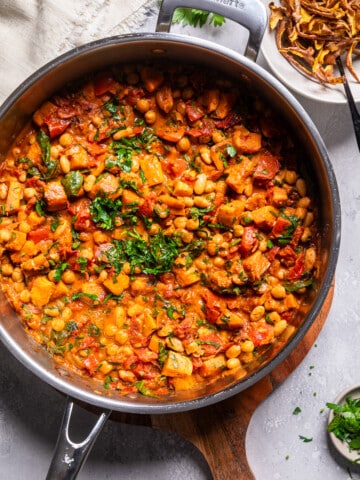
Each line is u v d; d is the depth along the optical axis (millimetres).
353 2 633
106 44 556
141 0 650
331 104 667
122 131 605
